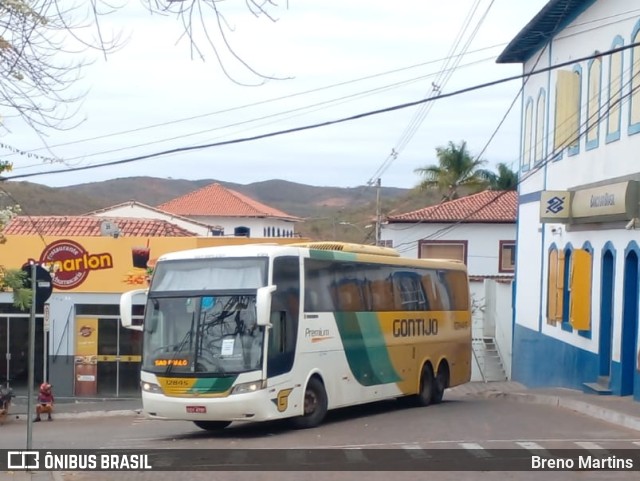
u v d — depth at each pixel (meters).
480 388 33.66
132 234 38.91
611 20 23.50
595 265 24.45
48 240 33.28
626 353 22.05
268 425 18.91
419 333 23.45
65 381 33.03
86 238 33.41
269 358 16.92
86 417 27.45
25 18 9.52
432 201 78.56
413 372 22.91
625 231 22.06
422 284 24.02
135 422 24.02
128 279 33.28
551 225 29.38
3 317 33.03
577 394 23.56
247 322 16.94
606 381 23.33
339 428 18.02
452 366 25.48
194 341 17.03
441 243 50.16
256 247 17.78
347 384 19.62
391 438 15.73
